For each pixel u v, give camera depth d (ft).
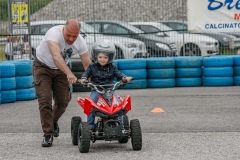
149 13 104.83
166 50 96.78
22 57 83.05
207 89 76.02
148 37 98.43
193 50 96.78
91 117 38.58
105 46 38.04
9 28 83.10
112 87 38.45
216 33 94.07
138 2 104.37
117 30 99.50
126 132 38.52
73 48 39.73
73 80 37.93
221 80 79.10
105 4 102.37
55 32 38.93
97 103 37.24
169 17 105.19
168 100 65.41
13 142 42.29
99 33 90.48
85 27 97.14
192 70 79.41
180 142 41.16
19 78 67.15
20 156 37.37
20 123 51.13
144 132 45.60
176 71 79.77
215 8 85.66
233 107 58.85
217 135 43.70
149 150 38.42
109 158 36.09
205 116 53.26
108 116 36.81
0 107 62.03
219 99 65.36
